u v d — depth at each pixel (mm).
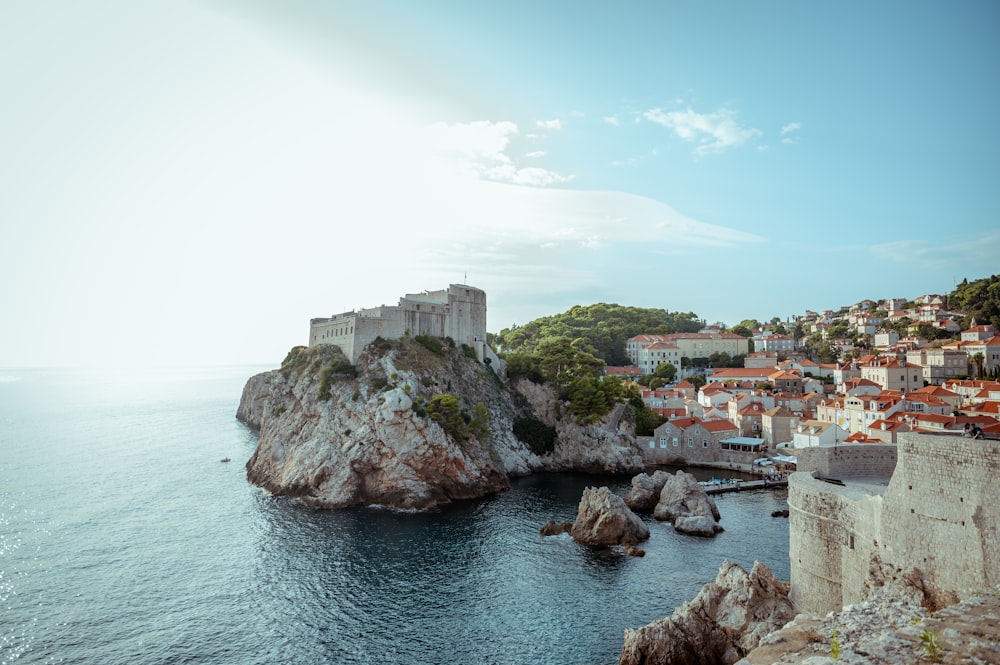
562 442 127062
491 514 86312
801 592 36938
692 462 123625
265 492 98188
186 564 63750
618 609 51875
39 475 110000
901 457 27859
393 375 106625
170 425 191750
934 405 110750
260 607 53250
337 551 68375
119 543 70562
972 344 153750
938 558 25391
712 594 41312
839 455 41719
